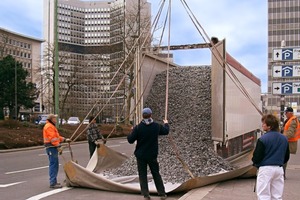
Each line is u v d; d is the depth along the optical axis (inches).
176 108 488.1
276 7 5068.9
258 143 222.5
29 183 402.3
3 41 3026.6
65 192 346.6
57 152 376.8
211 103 463.2
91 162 441.1
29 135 1014.4
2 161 632.4
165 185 349.1
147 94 502.9
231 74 421.7
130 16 1585.9
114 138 1374.3
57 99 1104.8
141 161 310.0
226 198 293.6
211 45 435.2
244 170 378.0
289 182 378.3
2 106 2741.1
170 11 422.0
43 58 1883.6
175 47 483.2
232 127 447.2
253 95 631.8
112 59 1665.8
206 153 423.8
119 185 342.3
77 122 1800.0
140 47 463.2
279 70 714.8
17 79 2787.9
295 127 402.6
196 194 307.7
